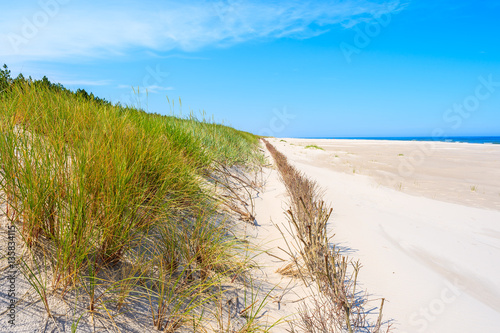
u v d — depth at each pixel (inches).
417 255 134.2
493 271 122.7
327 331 71.7
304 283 99.2
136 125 145.6
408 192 301.3
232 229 131.0
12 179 68.6
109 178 81.4
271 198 212.8
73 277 60.6
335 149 1040.8
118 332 56.9
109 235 71.2
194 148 185.8
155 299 70.6
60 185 72.2
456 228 183.3
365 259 121.9
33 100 123.0
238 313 78.5
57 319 53.7
